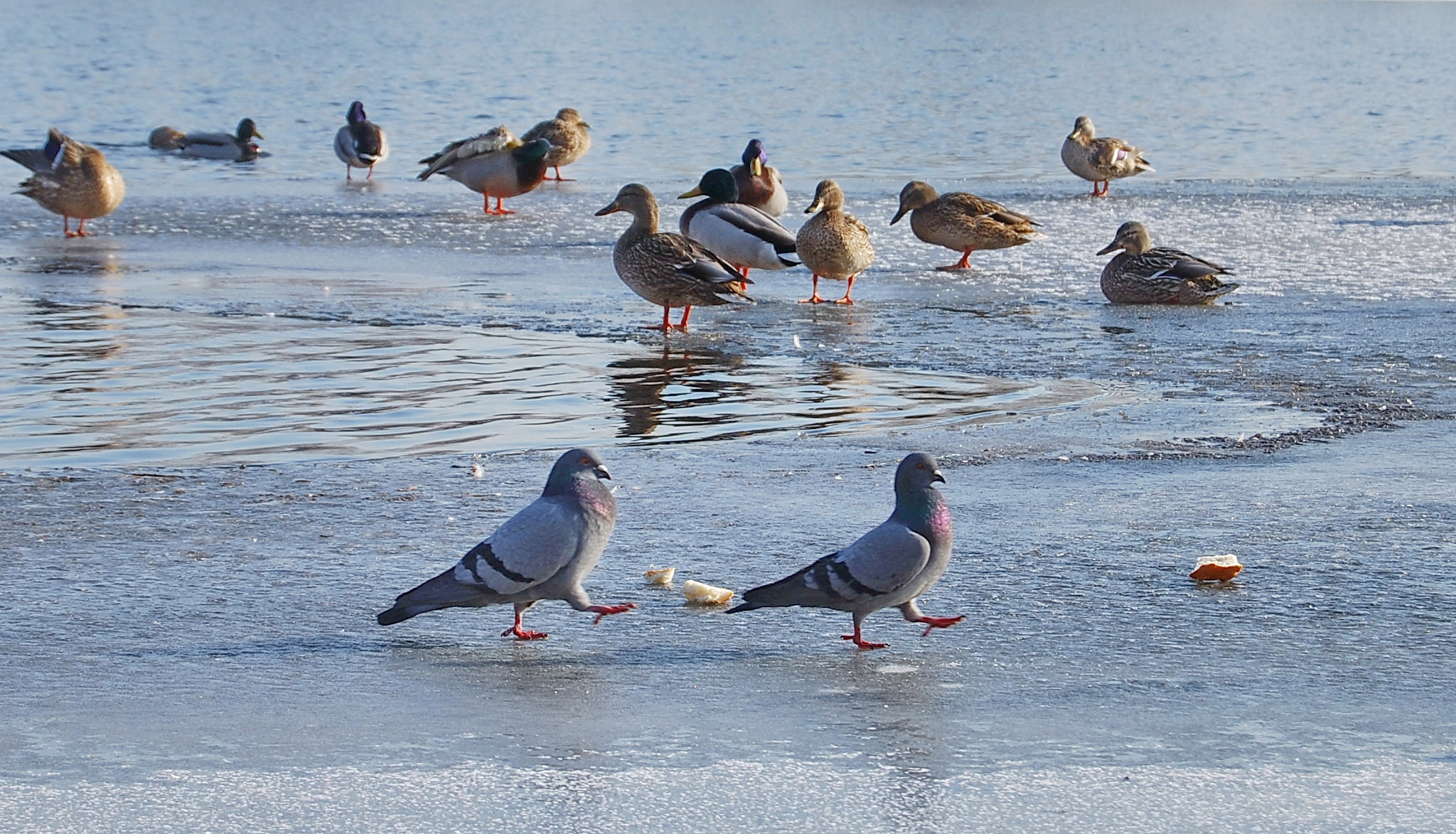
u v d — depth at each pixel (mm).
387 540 9555
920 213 23844
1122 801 5875
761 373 15523
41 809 5793
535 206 30781
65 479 10992
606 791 5977
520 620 7938
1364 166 38781
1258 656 7496
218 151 40219
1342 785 6004
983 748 6383
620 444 12414
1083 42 96062
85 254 24125
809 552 9281
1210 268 19734
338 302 19812
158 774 6109
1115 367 15664
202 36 91312
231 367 15594
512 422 13234
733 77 65000
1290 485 10812
